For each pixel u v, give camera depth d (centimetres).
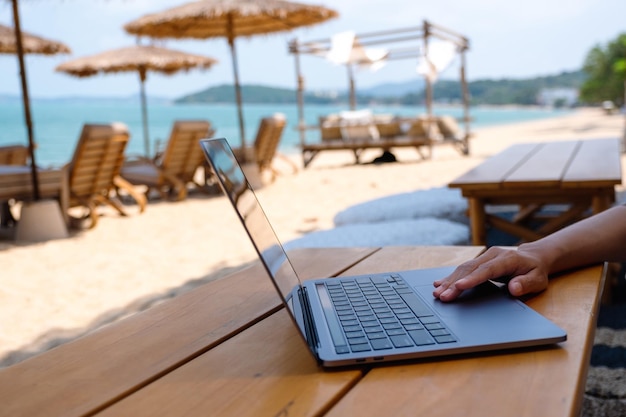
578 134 1825
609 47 7081
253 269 144
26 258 484
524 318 94
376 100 15062
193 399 78
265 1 900
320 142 1255
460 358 85
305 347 92
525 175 313
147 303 347
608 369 214
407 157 1358
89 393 82
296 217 610
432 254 151
